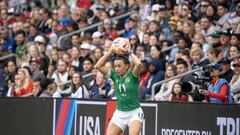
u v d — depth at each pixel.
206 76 33.25
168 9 48.75
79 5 55.12
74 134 36.06
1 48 51.34
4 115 38.41
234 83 35.47
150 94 38.38
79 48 44.50
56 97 37.06
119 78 30.56
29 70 42.34
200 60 39.19
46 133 37.00
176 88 34.81
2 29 52.34
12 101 38.12
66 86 41.47
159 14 47.25
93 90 38.75
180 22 44.66
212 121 31.64
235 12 44.22
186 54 39.78
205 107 31.83
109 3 54.25
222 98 32.28
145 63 39.12
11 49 51.12
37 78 40.22
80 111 35.88
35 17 53.94
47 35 51.34
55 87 40.50
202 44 42.31
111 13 51.12
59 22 52.09
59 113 36.56
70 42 49.41
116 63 30.39
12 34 52.50
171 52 42.22
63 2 57.12
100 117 35.09
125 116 30.47
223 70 36.47
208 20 44.28
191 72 36.50
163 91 37.06
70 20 52.03
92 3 55.47
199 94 33.00
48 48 49.19
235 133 30.97
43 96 39.41
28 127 37.56
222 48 40.47
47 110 36.97
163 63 39.81
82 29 49.81
